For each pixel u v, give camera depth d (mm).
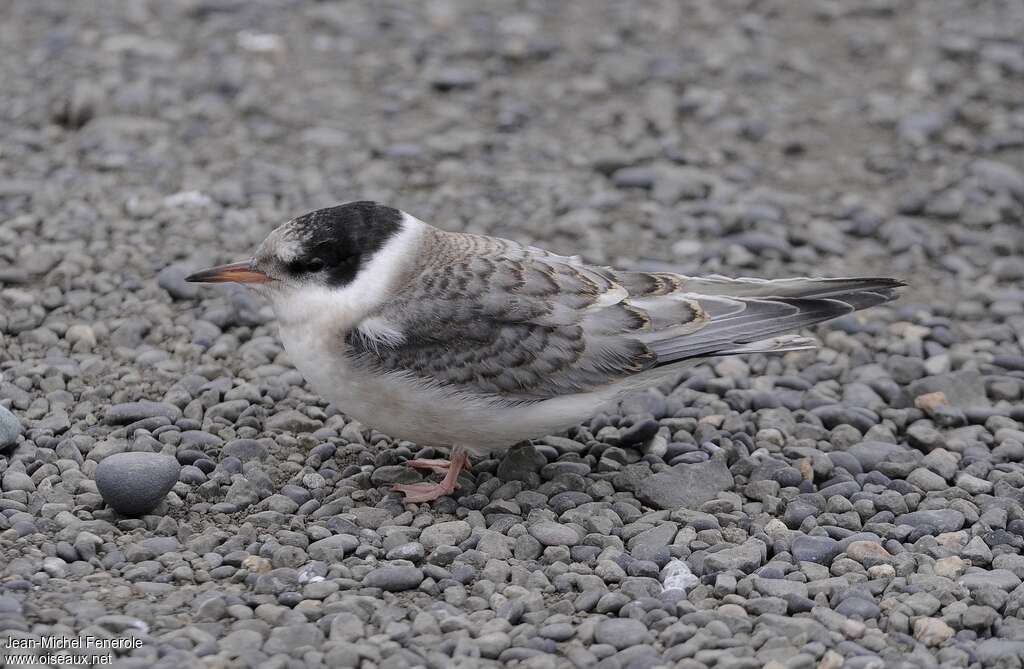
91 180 14891
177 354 11836
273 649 7984
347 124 16812
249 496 9680
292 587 8664
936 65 18875
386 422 9781
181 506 9570
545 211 14836
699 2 21016
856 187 15922
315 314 9539
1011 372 12094
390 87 17828
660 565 9148
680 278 10172
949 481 10461
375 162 15852
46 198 14320
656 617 8469
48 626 8031
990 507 9867
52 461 10016
